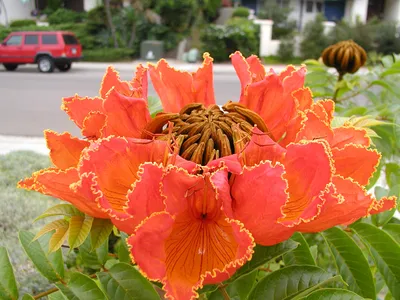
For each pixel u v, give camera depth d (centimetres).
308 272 95
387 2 2700
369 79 223
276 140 97
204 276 73
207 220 83
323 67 232
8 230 385
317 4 2680
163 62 105
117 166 81
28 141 778
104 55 2022
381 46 2108
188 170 77
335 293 86
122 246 119
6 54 1650
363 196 75
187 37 2155
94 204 76
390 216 131
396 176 166
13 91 1268
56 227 89
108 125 91
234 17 2392
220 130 85
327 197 72
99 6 2173
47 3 2780
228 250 79
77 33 2147
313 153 77
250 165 82
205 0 2123
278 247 90
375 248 113
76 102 100
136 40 2152
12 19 2642
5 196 453
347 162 87
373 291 110
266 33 2109
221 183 74
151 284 93
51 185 78
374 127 164
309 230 79
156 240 71
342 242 112
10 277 102
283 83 100
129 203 72
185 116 90
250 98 99
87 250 115
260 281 95
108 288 93
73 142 92
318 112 95
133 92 100
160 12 2112
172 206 75
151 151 83
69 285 94
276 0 2673
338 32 2109
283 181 72
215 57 2070
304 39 2112
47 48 1634
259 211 74
